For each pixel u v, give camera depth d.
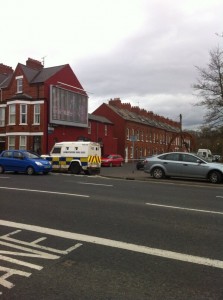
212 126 30.39
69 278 4.48
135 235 6.52
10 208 9.02
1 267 4.85
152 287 4.23
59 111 36.00
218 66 29.45
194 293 4.08
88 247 5.77
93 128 45.31
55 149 23.98
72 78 38.69
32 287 4.21
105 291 4.11
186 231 6.85
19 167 20.80
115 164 40.12
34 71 37.97
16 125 34.72
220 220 7.86
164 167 18.53
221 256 5.38
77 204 9.66
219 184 16.58
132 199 10.69
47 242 6.04
